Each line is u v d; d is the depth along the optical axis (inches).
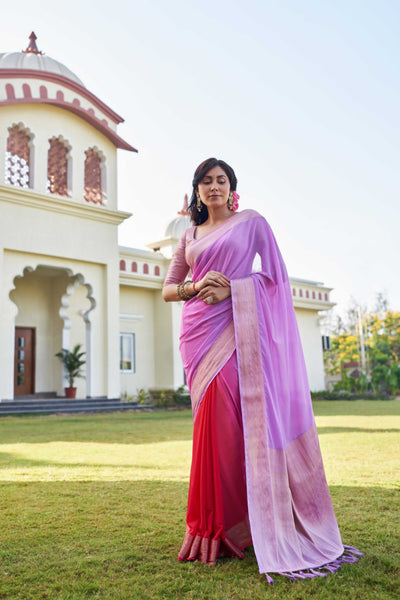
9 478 162.7
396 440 253.1
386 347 1407.5
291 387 98.6
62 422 393.4
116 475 166.6
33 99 518.9
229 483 89.9
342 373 1028.5
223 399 92.5
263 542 82.3
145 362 674.8
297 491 93.6
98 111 591.2
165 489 144.5
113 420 412.8
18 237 506.0
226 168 105.3
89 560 88.0
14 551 93.3
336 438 262.5
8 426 359.3
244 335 94.1
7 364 490.6
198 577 80.0
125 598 72.4
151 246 714.2
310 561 85.2
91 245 567.2
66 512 119.7
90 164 589.6
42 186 528.4
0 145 502.9
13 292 599.8
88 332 567.2
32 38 583.5
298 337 102.2
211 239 101.1
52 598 72.9
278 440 90.7
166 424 370.6
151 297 696.4
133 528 107.0
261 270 101.2
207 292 96.1
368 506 122.5
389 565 84.1
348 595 72.6
